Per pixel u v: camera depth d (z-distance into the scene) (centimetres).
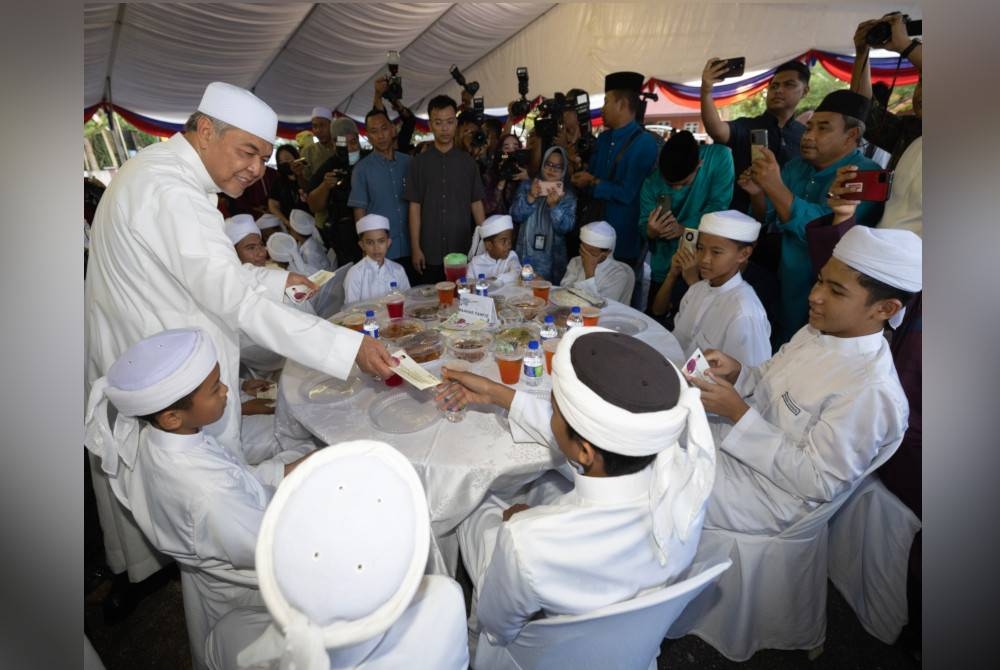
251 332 142
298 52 545
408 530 60
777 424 138
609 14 505
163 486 103
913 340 151
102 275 144
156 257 140
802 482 121
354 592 55
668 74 519
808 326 144
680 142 268
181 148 150
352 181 355
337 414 141
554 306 216
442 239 349
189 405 100
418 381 134
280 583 56
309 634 54
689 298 213
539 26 559
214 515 101
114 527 161
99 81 544
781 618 140
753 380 159
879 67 455
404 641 72
